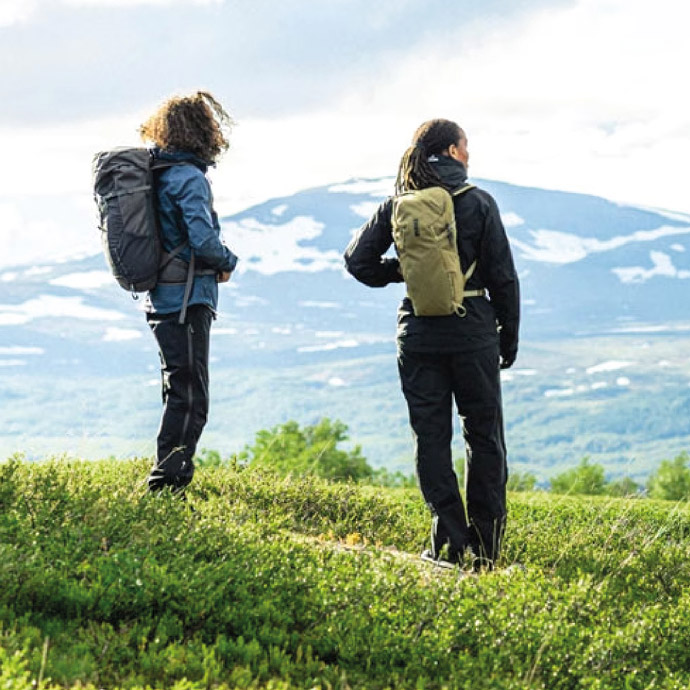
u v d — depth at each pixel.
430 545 12.58
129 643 7.24
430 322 11.49
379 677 7.48
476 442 11.78
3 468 10.97
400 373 11.88
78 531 8.87
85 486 11.04
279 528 11.94
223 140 11.74
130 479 12.09
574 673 8.11
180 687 6.34
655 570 11.89
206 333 11.66
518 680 7.76
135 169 11.30
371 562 9.81
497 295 11.51
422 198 11.17
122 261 11.27
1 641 6.66
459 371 11.55
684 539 15.61
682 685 8.28
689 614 9.81
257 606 8.17
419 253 11.13
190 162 11.54
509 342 11.76
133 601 7.72
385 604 8.62
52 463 11.87
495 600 9.15
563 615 8.98
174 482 11.66
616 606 9.98
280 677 7.19
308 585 8.74
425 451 11.72
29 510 9.78
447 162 11.52
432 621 8.42
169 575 8.09
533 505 17.72
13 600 7.58
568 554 12.54
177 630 7.60
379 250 11.96
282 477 15.61
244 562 9.01
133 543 8.92
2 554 8.06
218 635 7.56
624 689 8.14
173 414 11.64
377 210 11.90
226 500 12.62
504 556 12.23
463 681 7.49
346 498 14.21
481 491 11.83
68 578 7.97
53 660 6.58
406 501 16.88
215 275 11.69
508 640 8.43
